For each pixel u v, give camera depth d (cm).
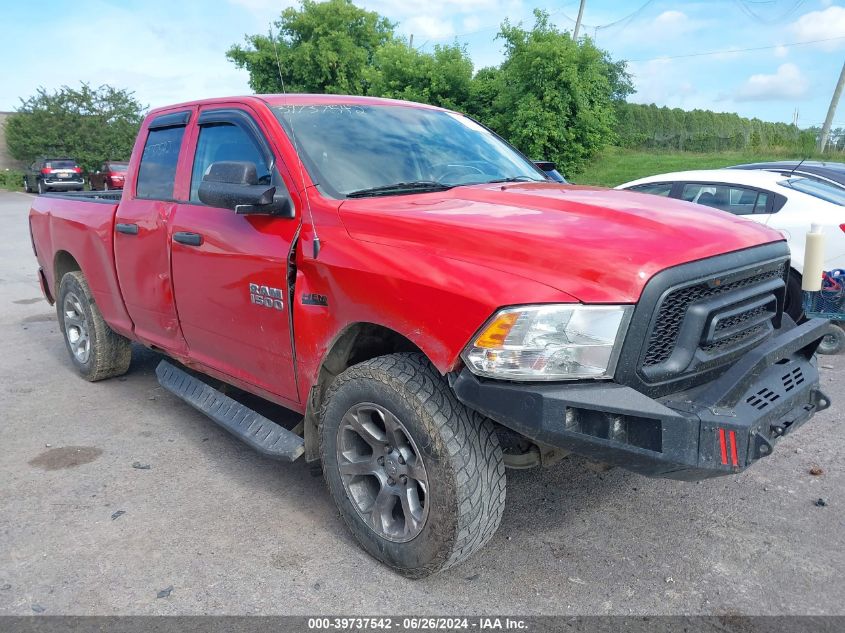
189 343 399
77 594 276
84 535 320
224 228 346
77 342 547
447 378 254
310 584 283
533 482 369
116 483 371
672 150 3269
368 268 271
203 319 373
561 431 229
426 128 396
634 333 234
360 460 296
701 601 270
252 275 327
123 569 293
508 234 254
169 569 293
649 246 246
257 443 331
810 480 367
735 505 343
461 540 262
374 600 272
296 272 306
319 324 296
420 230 271
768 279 291
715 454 230
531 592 277
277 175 326
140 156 444
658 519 331
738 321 276
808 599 270
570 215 280
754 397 251
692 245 254
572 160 2078
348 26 2622
